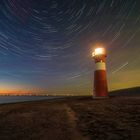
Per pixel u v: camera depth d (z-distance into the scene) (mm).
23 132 4531
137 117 5352
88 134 3963
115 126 4445
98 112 6914
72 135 4000
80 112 7328
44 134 4250
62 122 5523
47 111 8406
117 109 7285
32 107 10656
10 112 8648
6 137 4164
